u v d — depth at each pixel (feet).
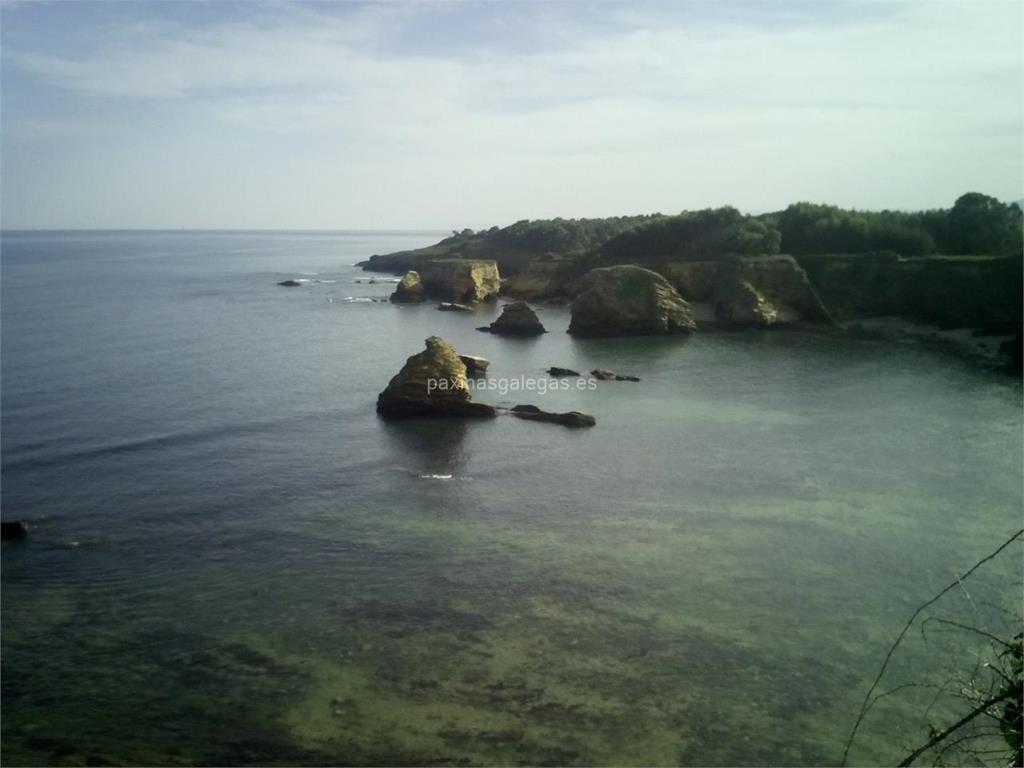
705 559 92.12
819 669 69.82
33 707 63.93
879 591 84.28
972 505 109.81
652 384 193.98
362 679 67.92
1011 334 261.65
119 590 83.66
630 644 73.72
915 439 143.84
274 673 68.80
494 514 106.01
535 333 277.23
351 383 191.11
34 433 141.69
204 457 129.49
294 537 97.66
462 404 159.63
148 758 58.13
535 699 65.36
